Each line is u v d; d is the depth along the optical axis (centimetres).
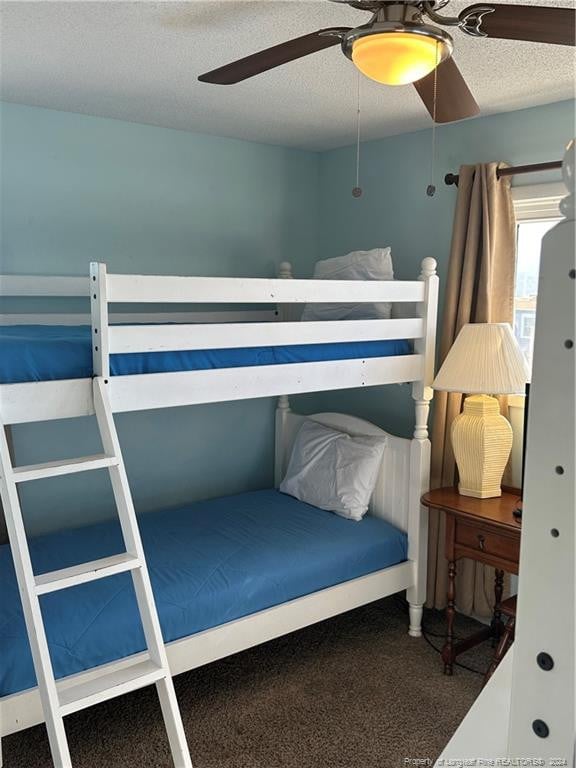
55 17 205
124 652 230
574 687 68
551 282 66
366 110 322
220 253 391
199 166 376
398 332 307
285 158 413
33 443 330
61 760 175
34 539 299
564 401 66
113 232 348
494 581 327
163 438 376
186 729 253
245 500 364
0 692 206
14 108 312
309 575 285
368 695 276
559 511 67
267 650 313
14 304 323
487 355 289
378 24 160
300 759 237
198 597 252
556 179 305
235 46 232
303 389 275
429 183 362
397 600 367
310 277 436
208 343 244
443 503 297
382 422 396
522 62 248
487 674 274
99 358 220
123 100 305
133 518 209
